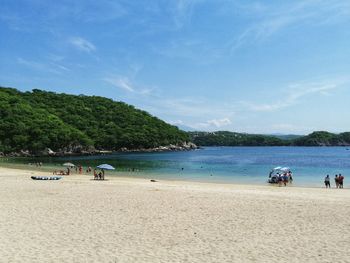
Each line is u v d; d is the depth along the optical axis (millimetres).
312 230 16609
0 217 18922
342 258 12508
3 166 81312
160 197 26750
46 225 17328
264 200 25453
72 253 13062
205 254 13062
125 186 36000
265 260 12367
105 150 186125
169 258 12586
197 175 64000
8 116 162500
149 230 16609
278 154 177375
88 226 17234
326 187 44906
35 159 125062
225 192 31312
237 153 191125
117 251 13375
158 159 126938
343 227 17125
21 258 12391
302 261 12242
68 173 57750
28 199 25250
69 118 197875
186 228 17016
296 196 28766
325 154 176125
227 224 17844
